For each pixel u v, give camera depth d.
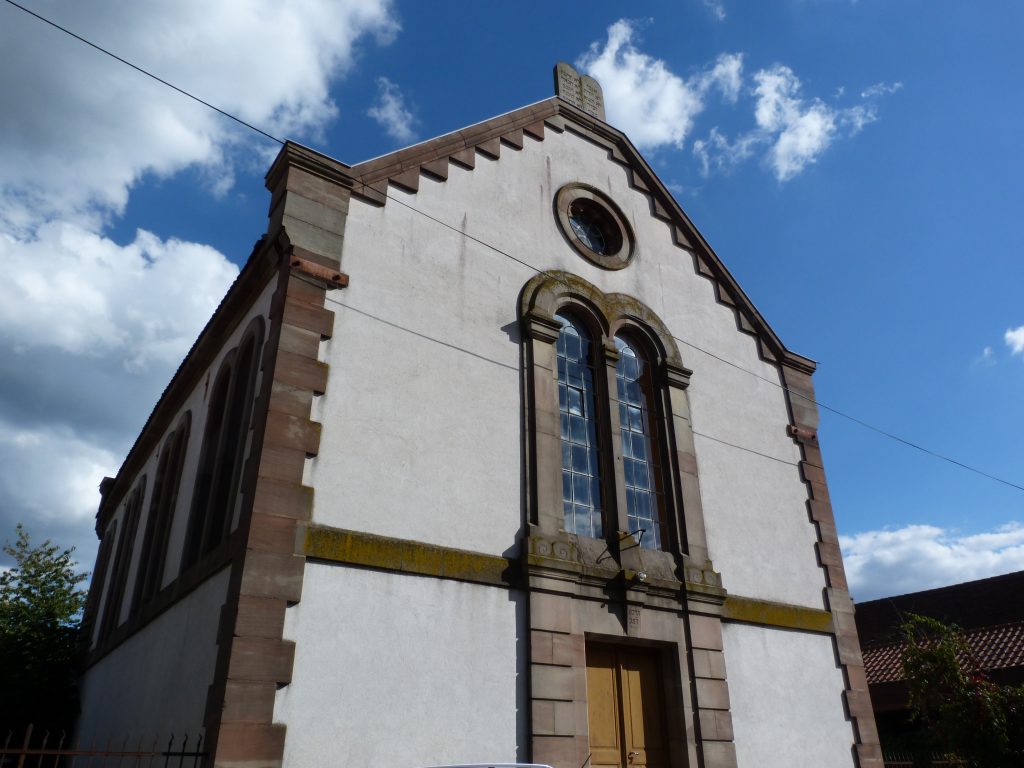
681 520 11.79
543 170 13.22
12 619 18.38
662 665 10.84
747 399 14.08
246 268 10.64
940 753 13.52
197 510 10.86
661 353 12.99
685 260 14.62
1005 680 17.39
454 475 9.69
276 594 7.75
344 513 8.59
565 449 11.23
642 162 14.94
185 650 9.20
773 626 12.20
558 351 11.94
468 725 8.48
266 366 9.08
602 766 9.68
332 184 10.30
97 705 14.44
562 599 9.80
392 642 8.33
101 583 19.03
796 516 13.63
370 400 9.36
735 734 10.86
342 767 7.51
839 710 12.35
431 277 10.72
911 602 25.69
